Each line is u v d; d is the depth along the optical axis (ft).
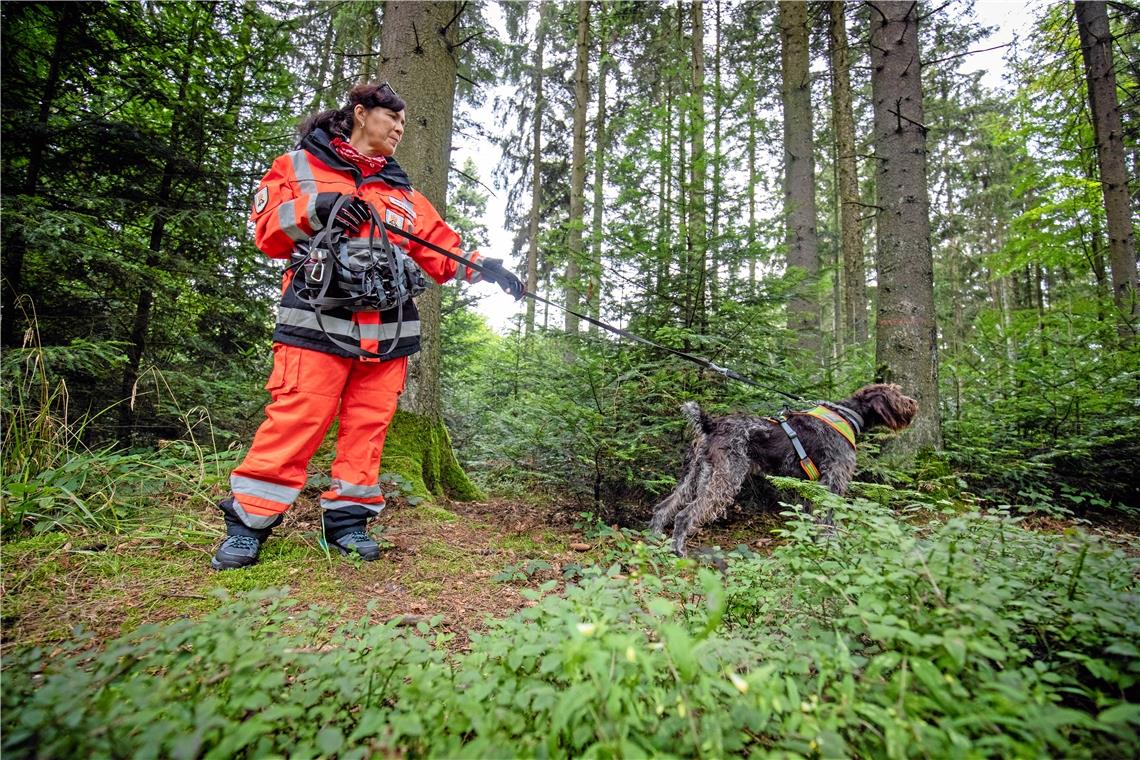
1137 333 20.13
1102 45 25.48
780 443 12.53
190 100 16.90
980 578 5.31
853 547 6.51
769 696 3.66
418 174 15.14
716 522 14.64
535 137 54.34
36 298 15.28
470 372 27.68
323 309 8.50
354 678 4.41
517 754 3.51
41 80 15.44
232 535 8.50
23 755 3.25
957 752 3.23
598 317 16.83
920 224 17.56
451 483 15.56
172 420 16.96
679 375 14.88
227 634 4.42
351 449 9.32
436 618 5.67
